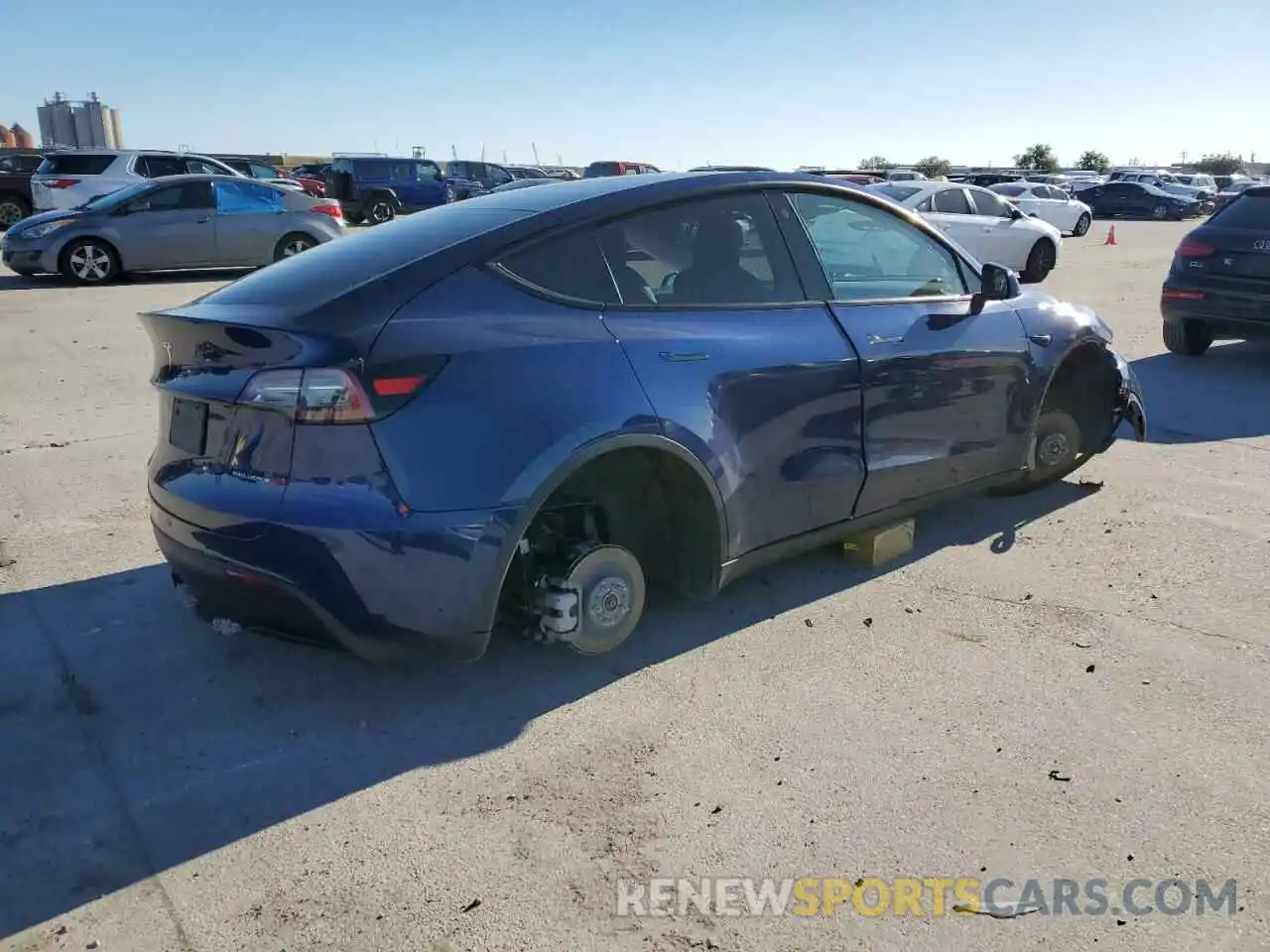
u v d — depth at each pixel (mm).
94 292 13688
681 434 3480
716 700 3455
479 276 3271
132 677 3604
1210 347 10164
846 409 4039
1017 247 16500
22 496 5414
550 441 3178
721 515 3660
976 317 4633
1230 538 4863
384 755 3160
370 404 2961
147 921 2482
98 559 4602
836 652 3785
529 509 3150
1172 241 27016
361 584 3006
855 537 4551
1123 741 3201
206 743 3221
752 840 2758
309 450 3002
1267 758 3107
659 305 3613
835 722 3318
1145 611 4105
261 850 2734
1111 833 2771
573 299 3412
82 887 2598
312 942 2414
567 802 2924
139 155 19547
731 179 3930
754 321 3818
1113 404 5527
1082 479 5781
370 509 2977
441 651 3180
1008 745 3184
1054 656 3742
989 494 5531
